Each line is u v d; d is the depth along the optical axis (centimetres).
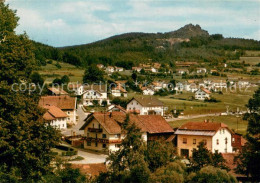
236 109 14575
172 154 4634
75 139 7981
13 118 3447
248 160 4031
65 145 7494
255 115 4225
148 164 4222
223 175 3912
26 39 4050
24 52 3778
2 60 3512
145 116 8069
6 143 3309
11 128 3491
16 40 3800
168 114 13438
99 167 5284
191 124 7825
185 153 7519
